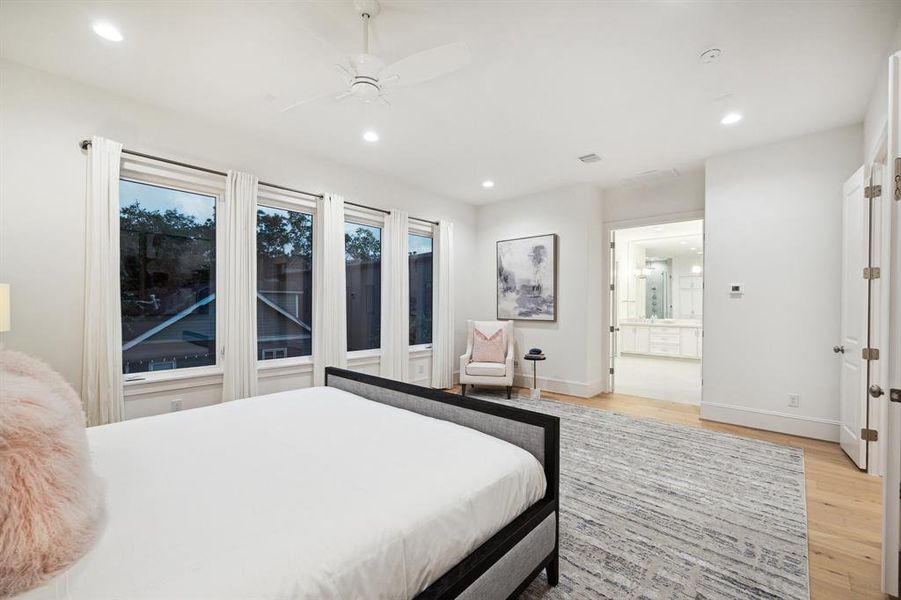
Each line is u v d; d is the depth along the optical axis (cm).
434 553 109
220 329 327
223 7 195
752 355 367
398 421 189
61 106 256
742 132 338
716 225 388
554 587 159
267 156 359
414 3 192
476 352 512
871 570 170
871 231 269
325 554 91
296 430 176
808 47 224
